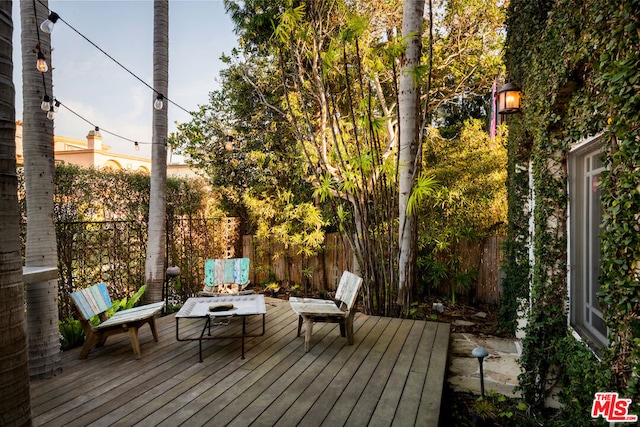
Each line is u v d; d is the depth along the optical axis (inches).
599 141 99.1
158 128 209.9
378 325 183.0
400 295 203.0
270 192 318.3
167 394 109.0
